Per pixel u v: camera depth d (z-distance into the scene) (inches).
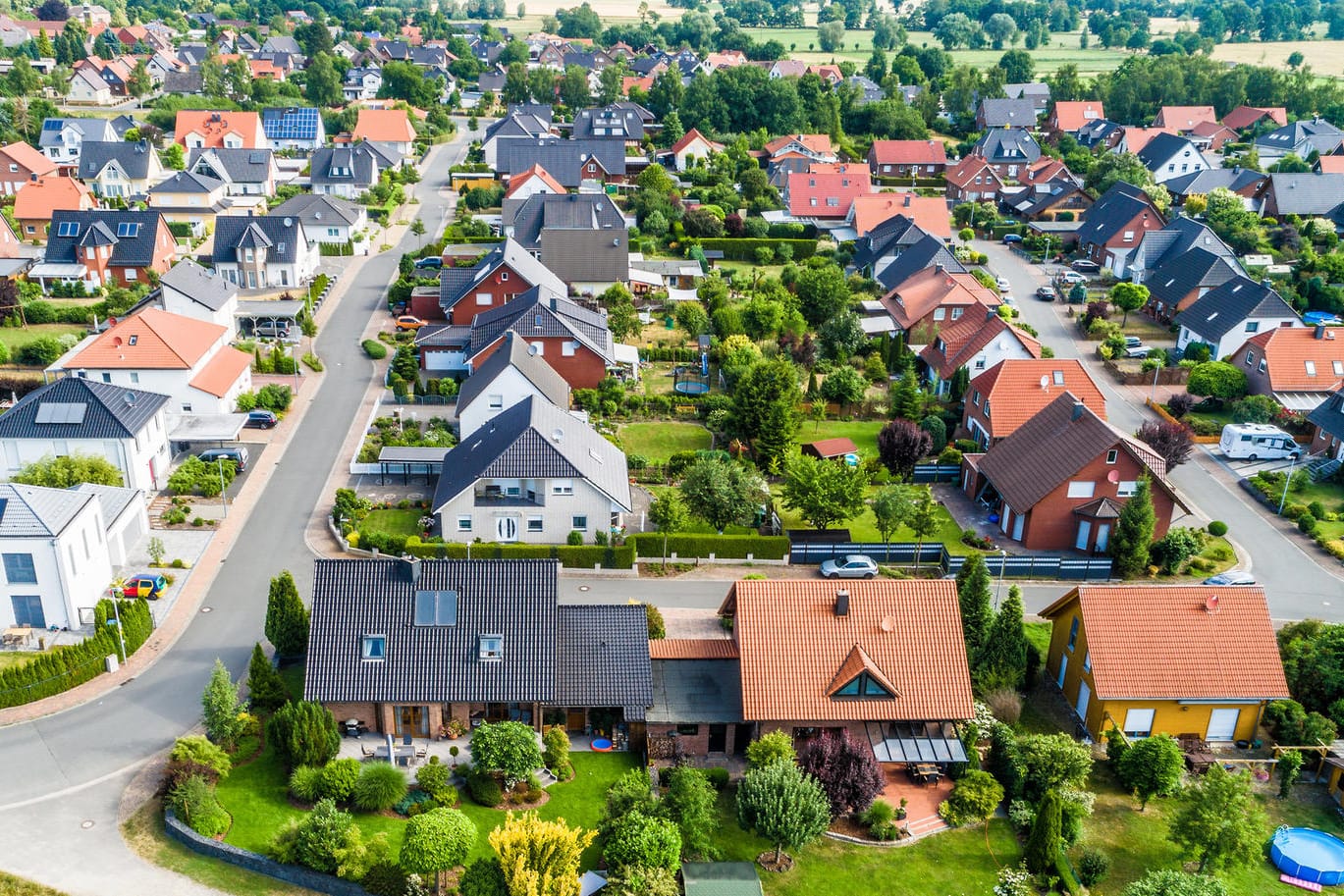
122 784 2006.6
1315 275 5319.9
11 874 1770.4
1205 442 3784.5
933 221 5940.0
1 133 7352.4
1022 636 2362.2
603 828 1861.5
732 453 3496.6
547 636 2181.3
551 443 2866.6
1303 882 1948.8
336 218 5477.4
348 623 2169.0
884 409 3939.5
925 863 1939.0
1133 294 4867.1
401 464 3265.3
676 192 6471.5
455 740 2162.9
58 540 2370.8
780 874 1889.8
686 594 2790.4
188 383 3437.5
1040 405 3506.4
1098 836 2032.5
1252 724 2297.0
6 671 2196.1
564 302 4069.9
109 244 4768.7
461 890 1686.8
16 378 3831.2
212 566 2775.6
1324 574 2984.7
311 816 1844.2
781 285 5152.6
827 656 2181.3
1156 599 2311.8
